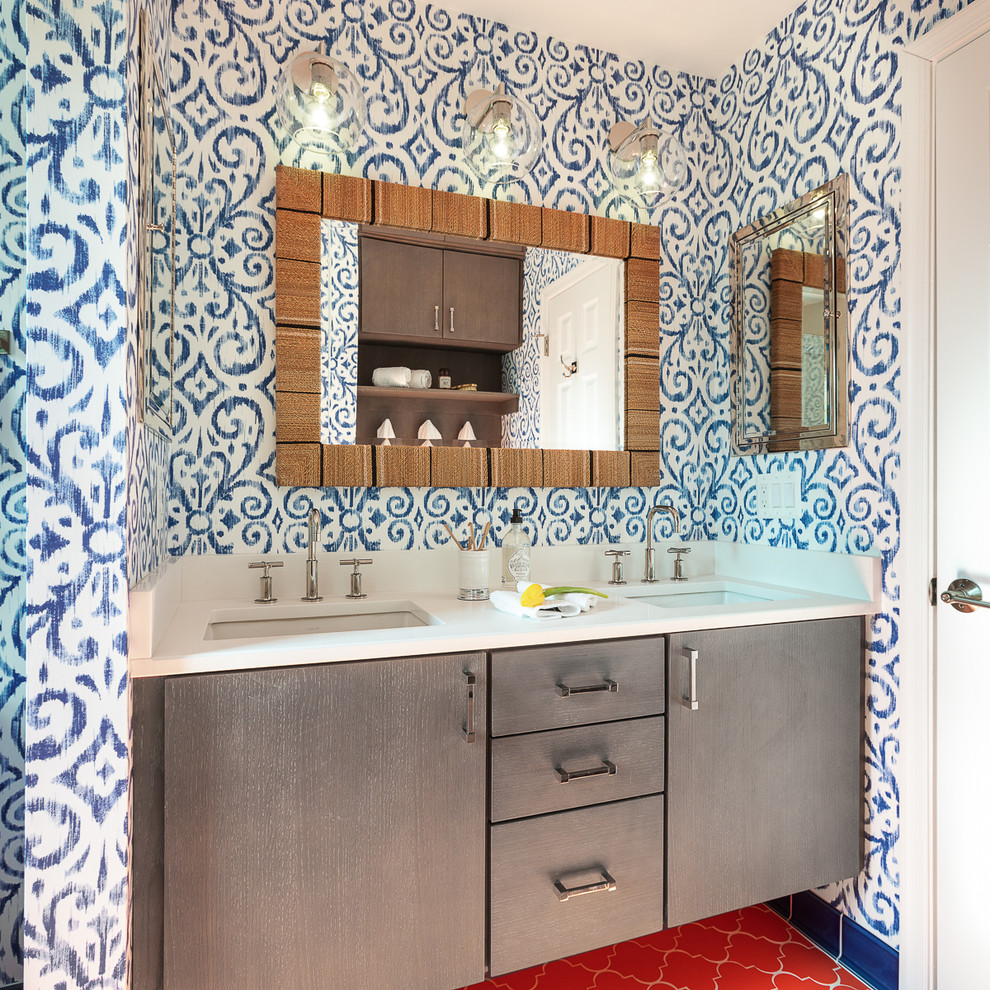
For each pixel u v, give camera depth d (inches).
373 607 64.4
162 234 53.3
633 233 78.9
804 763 60.7
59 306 38.7
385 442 68.5
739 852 58.0
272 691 43.7
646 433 79.5
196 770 42.1
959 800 56.1
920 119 58.9
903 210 60.7
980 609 54.6
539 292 75.2
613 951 67.0
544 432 74.8
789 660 60.1
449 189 73.0
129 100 40.3
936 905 57.7
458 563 70.7
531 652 50.5
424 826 47.5
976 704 54.9
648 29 76.5
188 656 42.0
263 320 66.0
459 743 48.4
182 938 41.8
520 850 50.2
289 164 67.1
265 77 66.2
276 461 65.2
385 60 70.5
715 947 67.7
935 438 58.2
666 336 83.0
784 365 74.0
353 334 67.6
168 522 62.6
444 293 71.1
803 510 72.3
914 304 59.6
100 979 39.2
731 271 82.0
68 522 39.0
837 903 66.9
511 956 50.0
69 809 39.1
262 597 63.7
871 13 64.1
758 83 78.7
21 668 54.0
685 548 80.8
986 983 53.8
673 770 55.2
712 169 85.1
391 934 46.6
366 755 46.0
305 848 44.4
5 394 53.5
